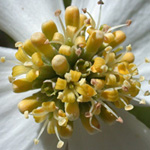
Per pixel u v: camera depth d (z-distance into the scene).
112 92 0.06
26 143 0.07
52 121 0.06
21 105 0.06
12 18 0.07
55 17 0.07
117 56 0.07
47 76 0.06
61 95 0.06
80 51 0.06
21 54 0.06
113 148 0.07
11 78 0.06
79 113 0.06
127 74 0.06
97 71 0.06
